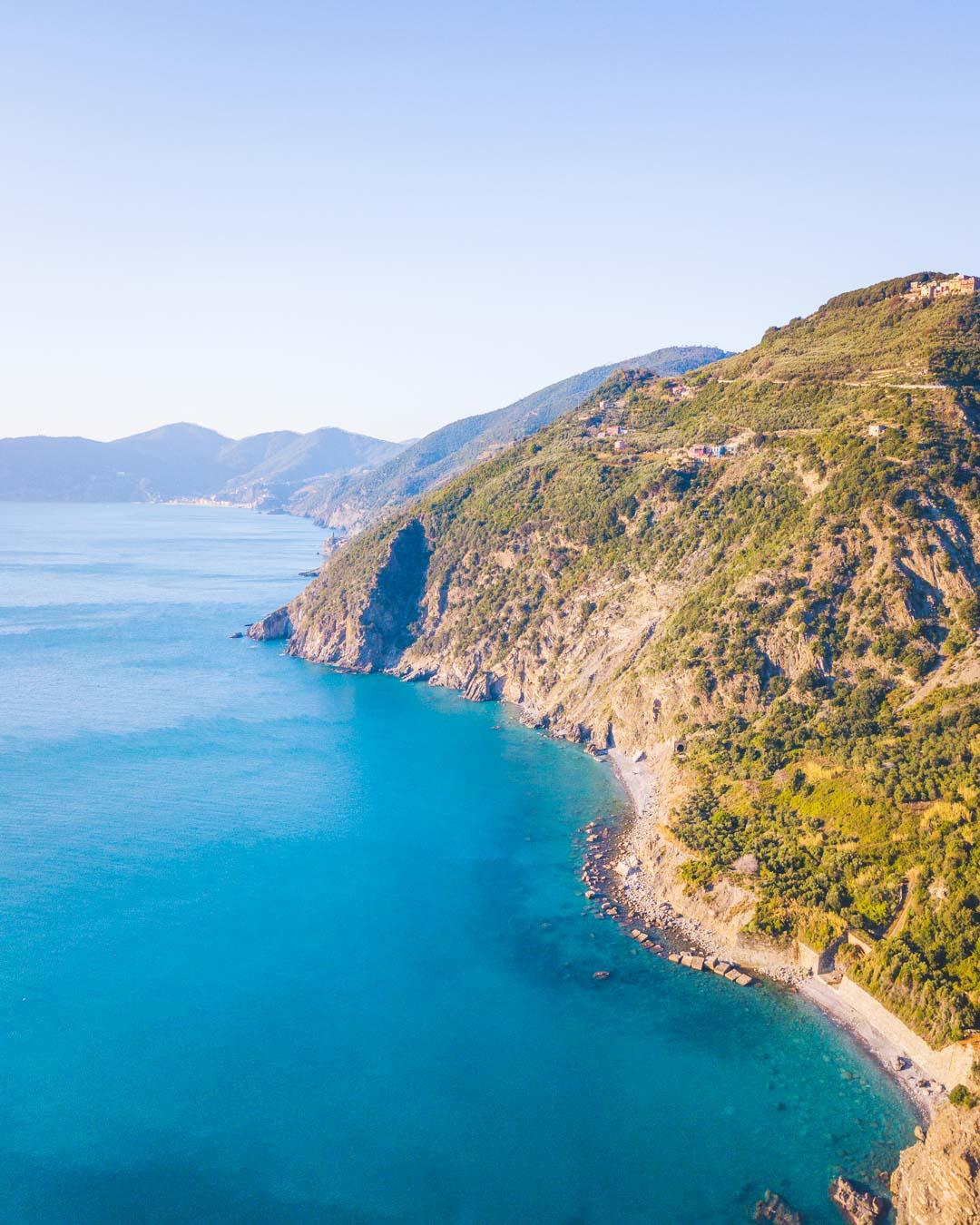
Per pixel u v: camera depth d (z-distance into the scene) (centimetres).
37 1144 8506
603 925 12400
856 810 12606
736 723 16012
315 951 11688
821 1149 8594
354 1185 8175
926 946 10338
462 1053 9856
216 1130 8744
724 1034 10156
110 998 10588
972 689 13412
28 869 13562
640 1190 8156
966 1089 8550
